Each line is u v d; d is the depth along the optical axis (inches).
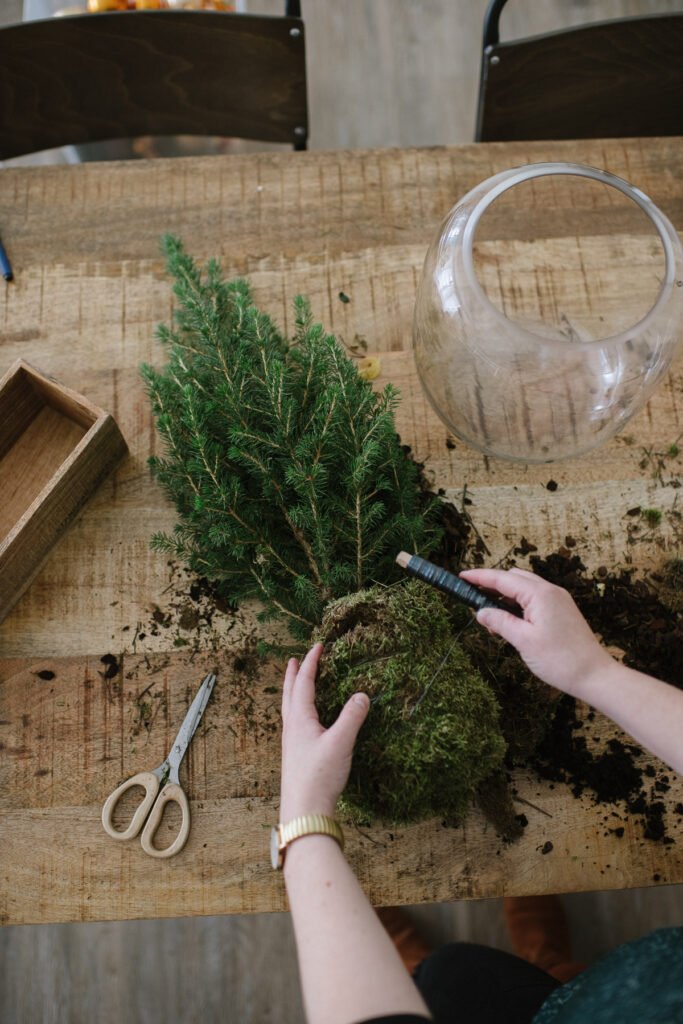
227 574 38.0
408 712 33.5
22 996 65.0
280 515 39.1
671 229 33.6
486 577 33.8
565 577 41.0
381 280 44.6
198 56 46.1
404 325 44.0
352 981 26.8
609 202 45.3
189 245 44.9
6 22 77.9
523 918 63.0
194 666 40.0
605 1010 29.8
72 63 45.7
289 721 32.9
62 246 44.7
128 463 42.2
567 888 38.0
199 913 37.6
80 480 39.1
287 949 65.7
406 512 39.1
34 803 38.5
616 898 65.4
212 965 65.4
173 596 40.8
